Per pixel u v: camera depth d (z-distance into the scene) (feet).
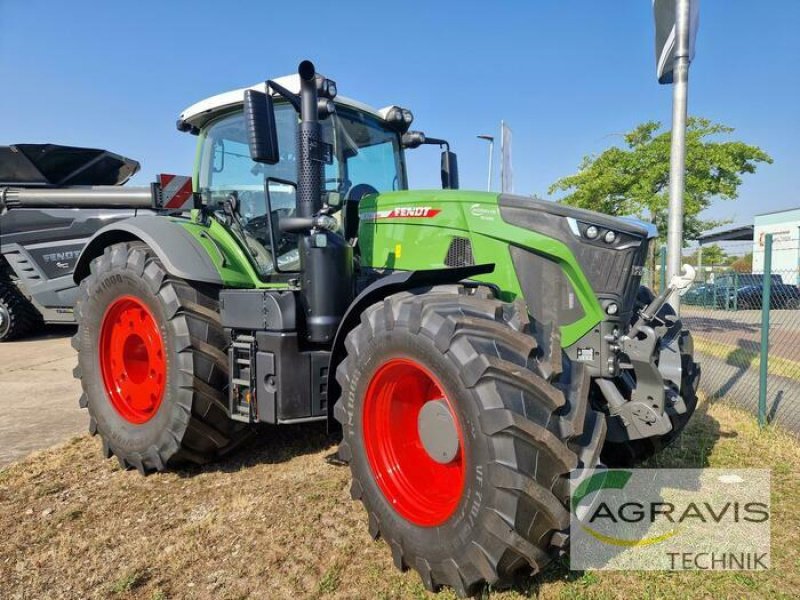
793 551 8.64
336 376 8.80
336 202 10.69
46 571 8.23
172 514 9.86
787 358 25.02
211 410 11.06
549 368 7.18
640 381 8.77
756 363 23.52
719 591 7.65
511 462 6.53
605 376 8.88
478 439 6.77
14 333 30.48
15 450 13.21
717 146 33.53
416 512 7.80
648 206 33.99
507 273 9.22
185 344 10.80
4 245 29.94
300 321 10.15
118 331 12.53
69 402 17.54
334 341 9.32
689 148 33.68
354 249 11.33
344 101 11.95
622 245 8.73
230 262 11.90
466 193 9.90
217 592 7.66
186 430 10.91
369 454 8.32
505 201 9.39
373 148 13.00
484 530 6.70
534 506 6.60
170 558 8.47
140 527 9.43
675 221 14.39
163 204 13.01
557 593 7.52
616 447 10.89
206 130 13.69
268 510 9.86
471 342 7.04
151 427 11.38
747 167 33.91
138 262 11.64
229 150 13.01
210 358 11.02
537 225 9.05
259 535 9.05
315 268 9.82
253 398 10.50
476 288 8.29
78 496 10.64
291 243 11.87
